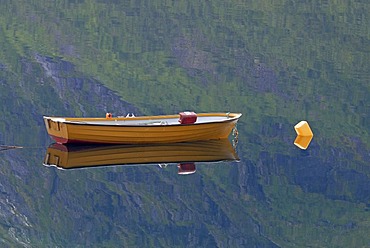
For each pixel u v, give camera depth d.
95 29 110.00
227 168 63.44
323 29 114.75
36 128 70.75
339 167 65.75
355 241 54.44
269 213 58.16
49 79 86.31
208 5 124.06
